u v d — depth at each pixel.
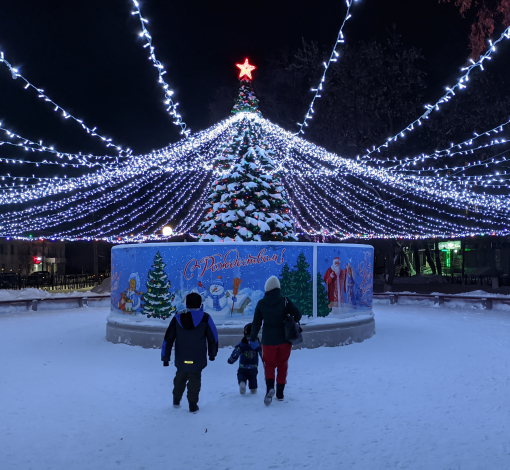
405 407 6.12
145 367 8.66
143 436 5.24
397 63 27.64
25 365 8.88
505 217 24.09
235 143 13.10
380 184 28.16
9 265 52.75
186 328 6.15
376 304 21.92
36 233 55.88
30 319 16.69
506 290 28.22
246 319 10.37
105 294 22.88
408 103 28.28
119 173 16.56
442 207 30.27
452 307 20.23
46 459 4.66
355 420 5.66
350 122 28.06
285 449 4.82
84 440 5.14
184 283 10.48
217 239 12.20
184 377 6.24
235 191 12.54
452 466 4.38
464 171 27.03
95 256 45.41
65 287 40.47
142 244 10.92
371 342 11.11
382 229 27.45
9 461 4.62
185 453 4.77
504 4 16.48
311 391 6.94
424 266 48.69
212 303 10.37
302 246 10.83
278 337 6.52
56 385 7.43
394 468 4.36
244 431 5.35
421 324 14.38
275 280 6.79
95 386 7.36
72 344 11.20
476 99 25.69
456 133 27.27
